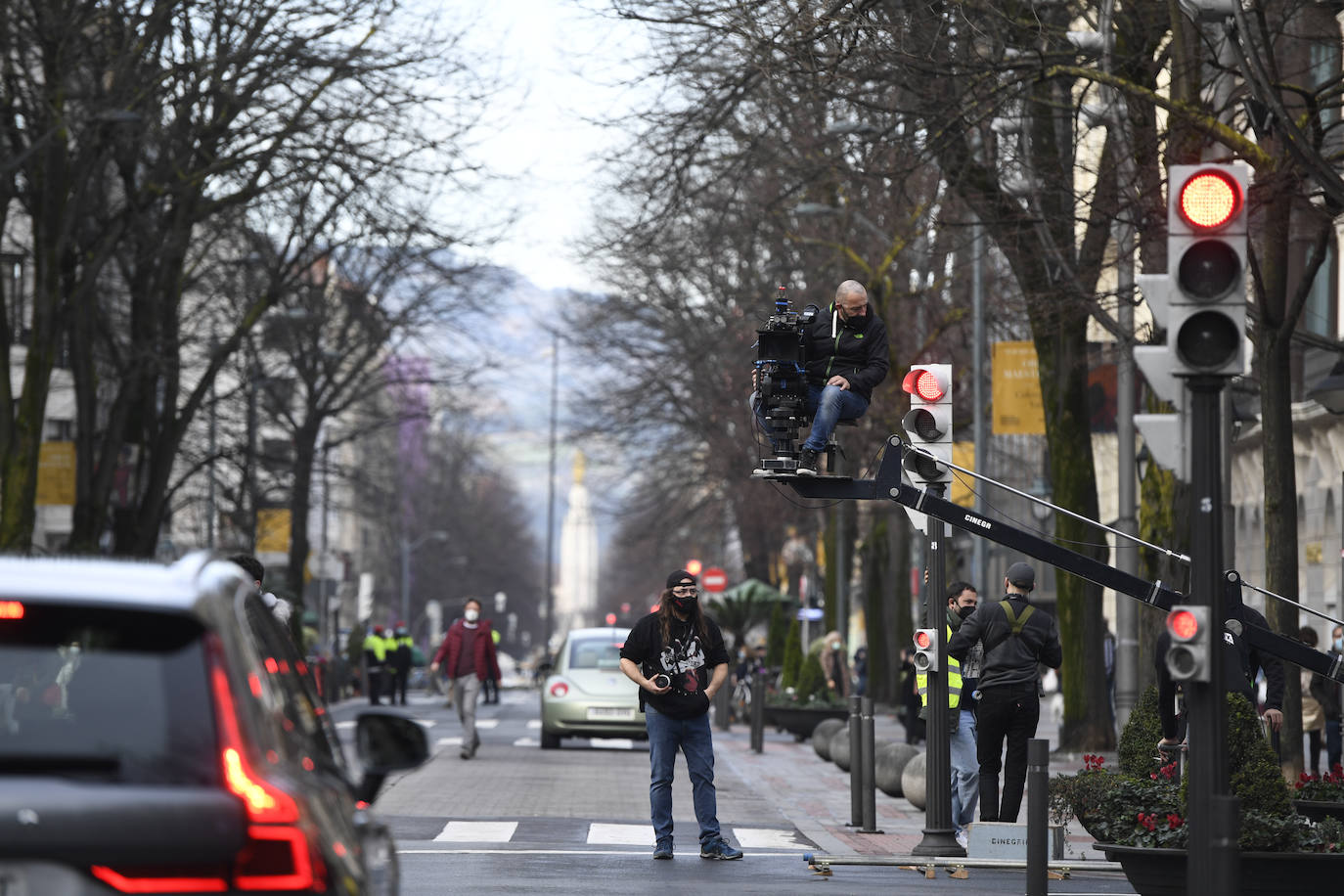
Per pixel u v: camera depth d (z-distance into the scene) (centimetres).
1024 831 4562
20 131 8981
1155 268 6544
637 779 7450
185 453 15012
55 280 8969
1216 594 2584
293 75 9312
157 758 1302
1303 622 11456
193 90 9162
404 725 1895
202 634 1377
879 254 11762
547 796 6400
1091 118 6488
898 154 7212
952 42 6362
